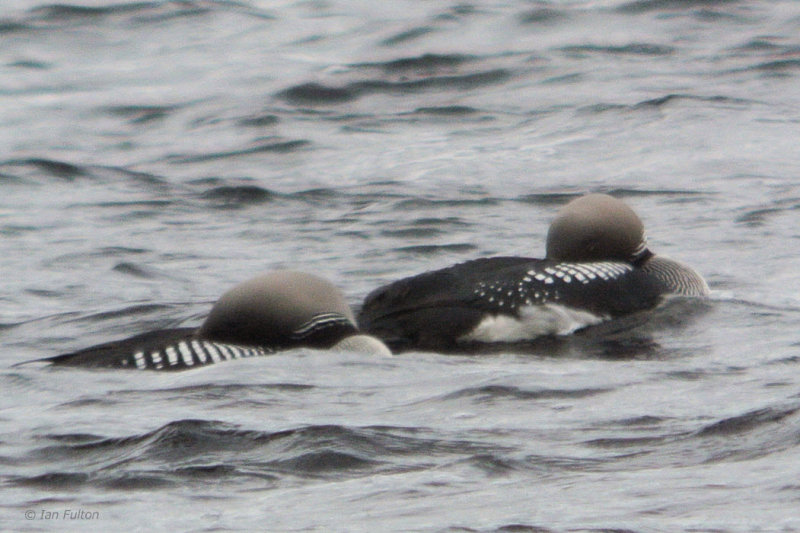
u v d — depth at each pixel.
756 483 8.53
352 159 29.00
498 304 15.41
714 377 12.75
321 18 45.25
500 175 27.02
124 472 9.55
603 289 16.19
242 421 10.86
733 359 13.93
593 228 17.14
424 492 8.87
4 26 43.91
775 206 23.38
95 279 19.88
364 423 10.76
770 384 12.20
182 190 26.84
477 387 12.27
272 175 28.05
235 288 14.30
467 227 22.98
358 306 17.69
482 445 10.08
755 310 16.55
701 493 8.41
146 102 35.56
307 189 26.42
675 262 17.48
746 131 29.44
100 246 22.09
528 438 10.25
